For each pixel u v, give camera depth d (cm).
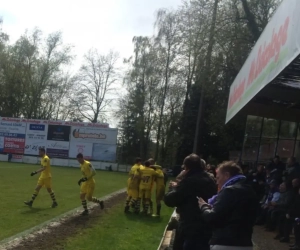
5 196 1802
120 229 1248
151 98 5375
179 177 653
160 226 1350
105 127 5216
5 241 991
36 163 5212
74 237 1090
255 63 1058
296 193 1170
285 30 689
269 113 1728
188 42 2836
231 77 3020
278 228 1252
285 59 662
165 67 5194
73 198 1895
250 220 502
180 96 5019
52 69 6047
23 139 5322
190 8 2978
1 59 5953
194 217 620
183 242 696
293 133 2002
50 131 5281
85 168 1494
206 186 623
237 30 2719
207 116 4356
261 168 1672
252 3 2820
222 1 2812
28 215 1374
